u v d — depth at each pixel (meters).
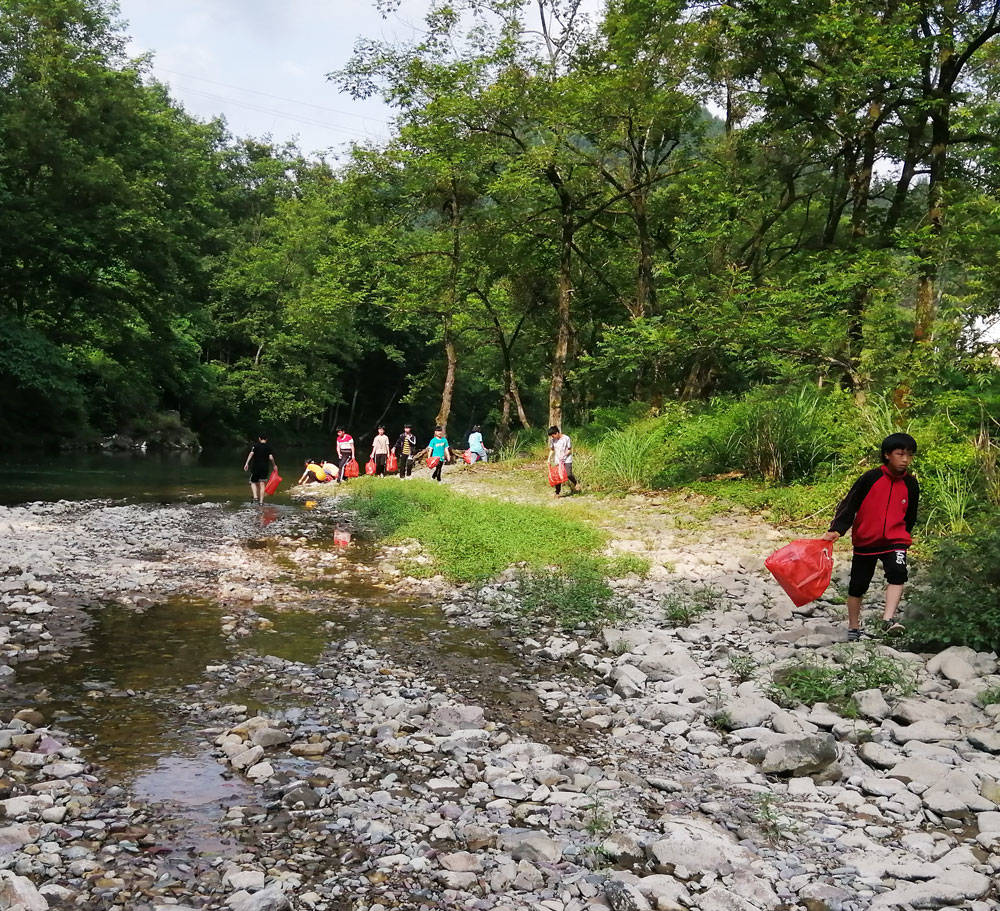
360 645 7.46
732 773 4.75
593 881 3.47
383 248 28.72
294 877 3.44
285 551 12.62
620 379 30.83
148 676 6.27
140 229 29.19
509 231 27.09
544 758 4.84
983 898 3.40
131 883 3.38
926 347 14.93
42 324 32.75
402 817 4.05
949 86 16.67
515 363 36.72
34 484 20.95
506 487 20.70
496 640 7.89
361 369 57.88
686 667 6.72
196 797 4.24
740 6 18.41
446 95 22.91
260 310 48.66
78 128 28.64
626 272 30.30
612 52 21.84
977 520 10.75
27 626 7.37
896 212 19.72
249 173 56.06
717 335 16.39
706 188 22.39
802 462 16.02
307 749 4.93
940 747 5.00
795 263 21.55
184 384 44.06
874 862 3.69
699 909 3.31
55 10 28.09
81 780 4.35
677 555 11.72
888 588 7.21
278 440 54.56
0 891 3.12
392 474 30.64
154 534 13.43
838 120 18.61
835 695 5.95
